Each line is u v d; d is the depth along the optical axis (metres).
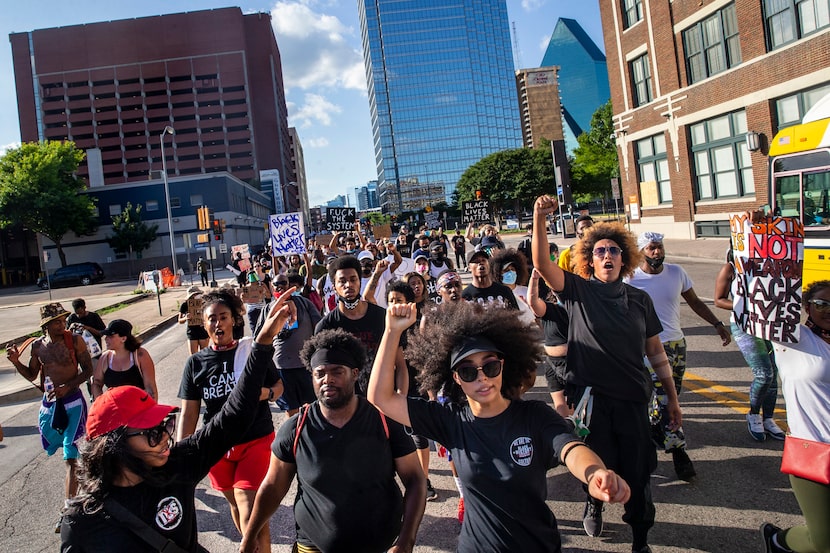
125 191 57.84
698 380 6.84
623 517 3.50
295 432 2.79
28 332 18.73
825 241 9.15
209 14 109.38
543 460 2.33
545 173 73.56
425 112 149.38
